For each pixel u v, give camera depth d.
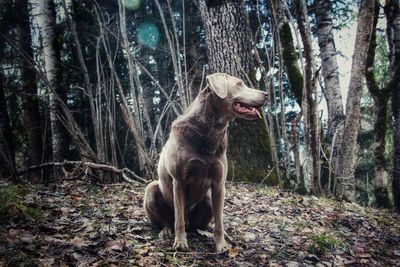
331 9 10.96
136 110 7.70
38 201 4.83
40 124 11.64
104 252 3.48
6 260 3.08
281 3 7.72
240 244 4.09
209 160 3.69
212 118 3.64
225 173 3.87
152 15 12.92
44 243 3.49
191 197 3.92
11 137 9.49
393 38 10.00
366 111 12.98
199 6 8.55
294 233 4.61
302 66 6.54
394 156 9.94
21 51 7.39
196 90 11.06
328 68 10.15
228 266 3.54
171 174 3.77
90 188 6.61
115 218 4.56
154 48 13.06
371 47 9.80
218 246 3.80
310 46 6.37
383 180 9.71
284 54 7.94
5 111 9.50
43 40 10.31
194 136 3.64
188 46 12.66
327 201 6.49
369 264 4.18
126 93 11.60
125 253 3.52
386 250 4.74
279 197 6.46
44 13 10.32
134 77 8.22
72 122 7.61
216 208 3.86
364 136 13.25
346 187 6.96
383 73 12.71
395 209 9.27
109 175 7.56
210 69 8.48
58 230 3.93
